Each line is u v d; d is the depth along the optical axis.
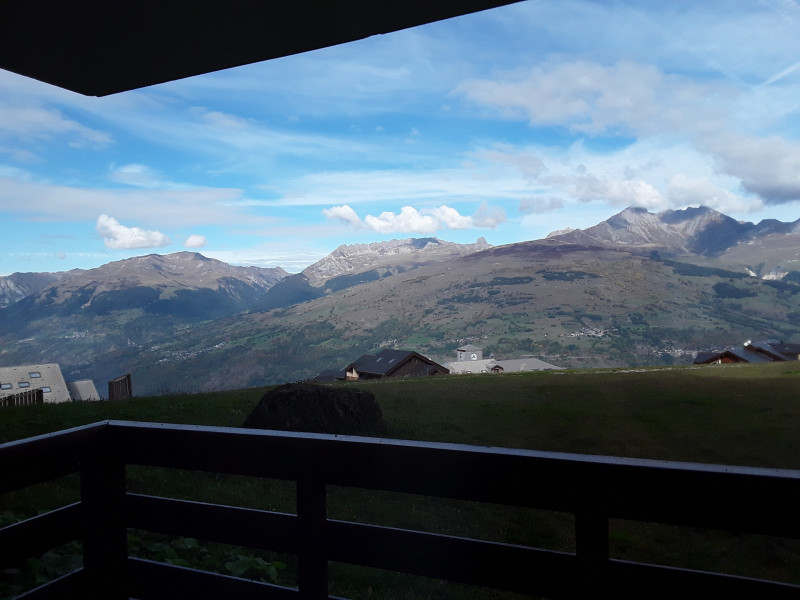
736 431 16.55
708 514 1.31
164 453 1.91
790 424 17.17
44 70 2.94
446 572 1.56
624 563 1.39
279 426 12.88
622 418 18.14
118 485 2.01
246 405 16.83
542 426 16.72
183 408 15.86
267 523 1.77
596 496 1.40
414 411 17.77
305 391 13.42
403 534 1.61
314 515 1.70
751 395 22.44
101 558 2.00
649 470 1.36
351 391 13.96
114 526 2.00
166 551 4.46
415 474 1.58
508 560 1.50
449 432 15.12
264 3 2.25
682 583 1.34
